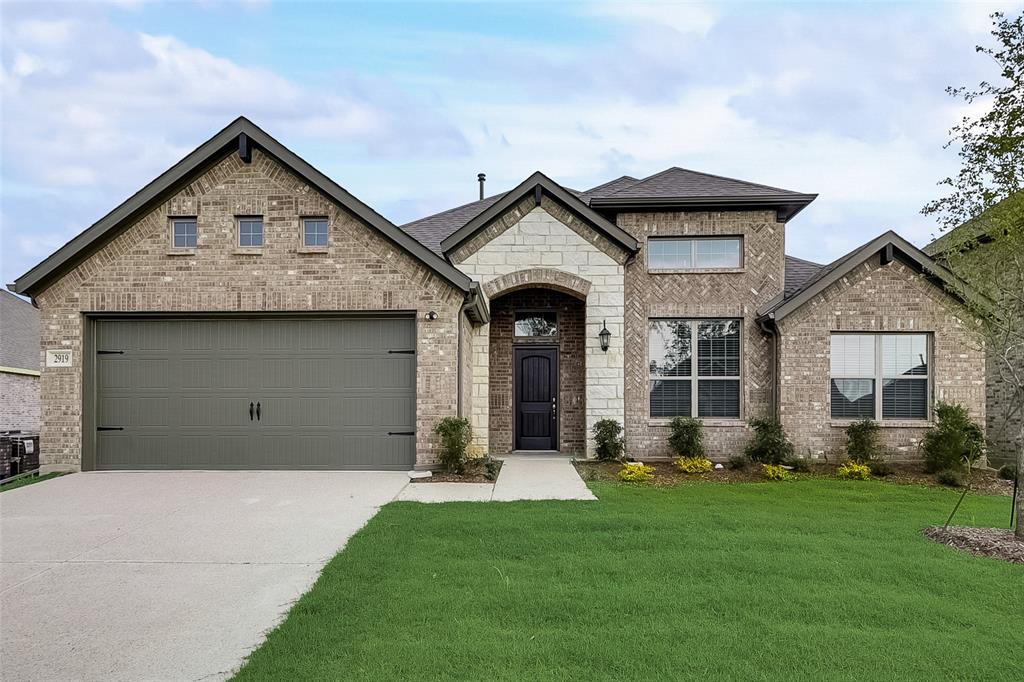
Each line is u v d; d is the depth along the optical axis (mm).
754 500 9586
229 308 11766
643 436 14211
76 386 11656
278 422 11828
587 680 3850
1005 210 7562
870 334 13539
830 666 4031
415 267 11719
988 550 6691
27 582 5867
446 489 10164
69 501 9180
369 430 11789
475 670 3980
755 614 4875
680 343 14438
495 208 13766
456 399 11617
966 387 13234
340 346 11875
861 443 12703
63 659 4316
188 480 10797
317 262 11773
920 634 4520
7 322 21453
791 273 15758
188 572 6117
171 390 11875
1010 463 13844
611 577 5758
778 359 13562
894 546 6789
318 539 7195
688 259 14523
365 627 4656
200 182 11883
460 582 5613
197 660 4293
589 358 13883
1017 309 7527
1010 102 8211
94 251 11820
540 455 14562
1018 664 4062
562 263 13938
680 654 4172
